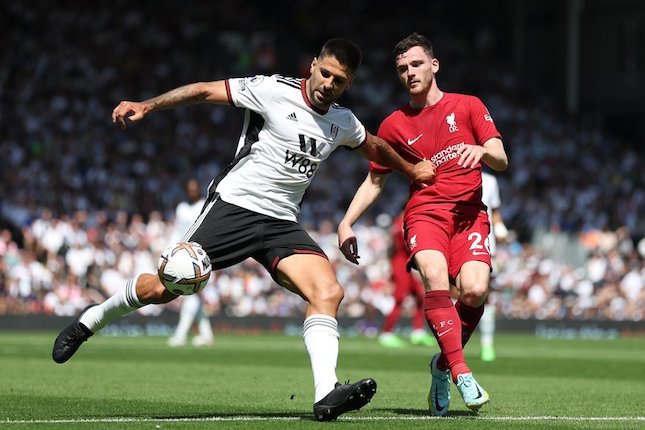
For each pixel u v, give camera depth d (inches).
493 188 1870.1
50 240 3521.2
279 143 1008.9
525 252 4237.2
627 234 4483.3
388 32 6328.7
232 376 1675.7
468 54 6299.2
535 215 4852.4
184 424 953.5
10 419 1014.4
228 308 3818.9
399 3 6510.8
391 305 3900.1
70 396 1288.1
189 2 5787.4
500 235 1866.4
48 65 4820.4
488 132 1109.1
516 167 5226.4
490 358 2253.9
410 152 1138.7
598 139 5684.1
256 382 1553.9
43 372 1710.1
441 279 1074.1
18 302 3447.3
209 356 2235.5
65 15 5167.3
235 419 1007.0
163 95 967.6
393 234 2874.0
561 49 6117.1
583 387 1530.5
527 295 4165.8
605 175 5344.5
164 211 4239.7
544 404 1243.2
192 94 981.2
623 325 4045.3
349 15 6382.9
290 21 6210.6
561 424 1005.8
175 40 5442.9
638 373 1861.5
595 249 4284.0
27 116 4436.5
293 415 1067.3
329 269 1010.1
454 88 6013.8
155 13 5506.9
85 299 3533.5
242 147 1023.0
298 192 1037.2
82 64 4911.4
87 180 4170.8
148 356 2209.6
